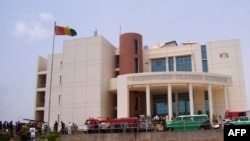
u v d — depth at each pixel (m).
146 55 58.88
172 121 35.94
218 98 52.00
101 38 55.06
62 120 53.38
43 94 66.31
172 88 49.78
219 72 54.06
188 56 56.78
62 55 59.72
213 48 55.47
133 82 47.75
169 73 46.59
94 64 54.09
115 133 35.22
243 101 51.53
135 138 34.31
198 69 55.28
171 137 32.88
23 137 31.50
